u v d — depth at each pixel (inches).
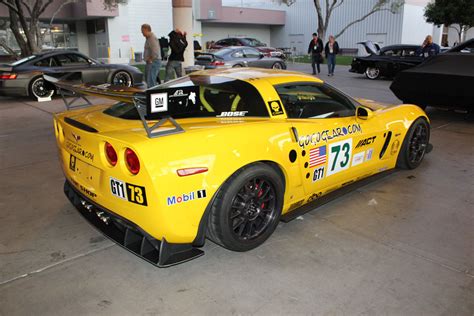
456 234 131.0
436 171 190.2
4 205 153.6
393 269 111.1
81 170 117.1
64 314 93.5
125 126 111.9
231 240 111.3
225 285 104.3
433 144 236.7
